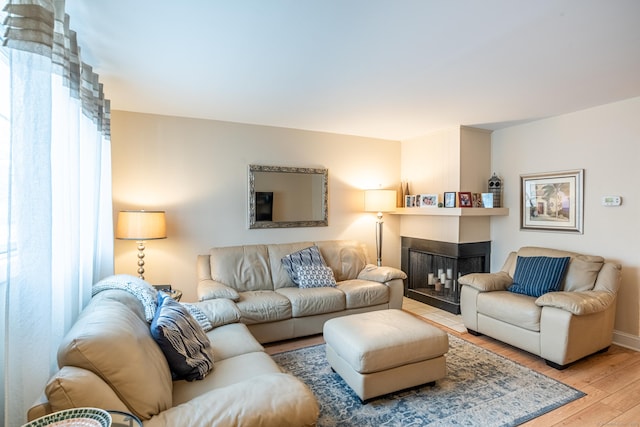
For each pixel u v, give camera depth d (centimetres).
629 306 315
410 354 227
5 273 135
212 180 383
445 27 184
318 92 292
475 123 400
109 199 279
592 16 172
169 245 364
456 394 233
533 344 284
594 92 292
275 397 127
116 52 215
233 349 209
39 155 130
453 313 418
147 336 153
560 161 365
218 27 185
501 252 428
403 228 503
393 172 500
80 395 102
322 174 445
